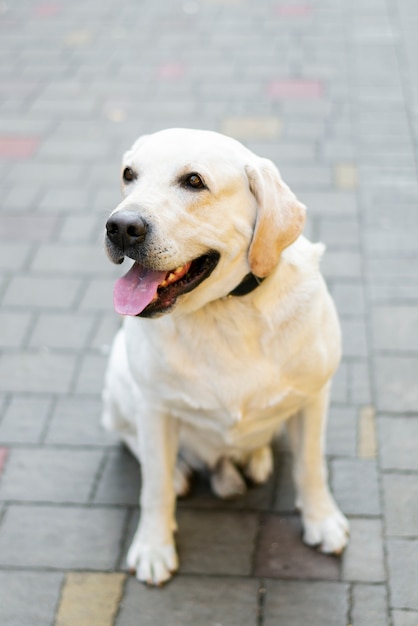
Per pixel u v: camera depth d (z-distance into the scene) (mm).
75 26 7266
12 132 5605
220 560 2865
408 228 4492
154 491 2811
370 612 2637
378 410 3395
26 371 3699
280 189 2406
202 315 2512
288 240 2408
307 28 6980
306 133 5414
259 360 2553
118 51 6742
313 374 2605
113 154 5301
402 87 5953
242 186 2373
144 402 2730
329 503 2910
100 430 3408
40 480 3195
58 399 3551
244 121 5582
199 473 3242
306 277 2568
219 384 2561
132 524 3020
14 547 2936
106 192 4930
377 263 4242
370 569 2779
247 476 3145
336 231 4484
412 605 2648
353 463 3174
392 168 5020
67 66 6527
